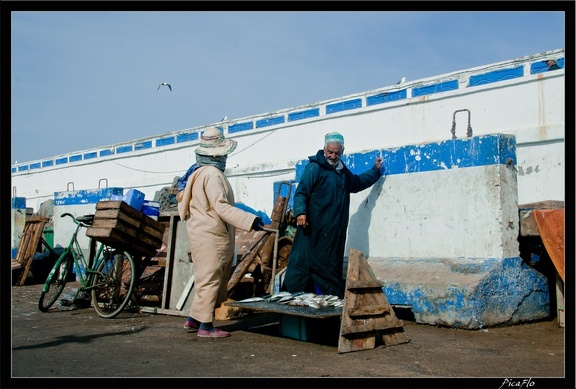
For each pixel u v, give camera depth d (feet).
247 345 17.10
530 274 20.30
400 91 34.19
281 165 40.88
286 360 15.19
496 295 19.25
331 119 38.19
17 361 15.48
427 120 32.78
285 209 25.94
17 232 47.88
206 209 18.53
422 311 19.92
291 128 41.04
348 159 24.81
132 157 56.34
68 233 43.78
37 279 42.57
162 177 52.42
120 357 15.80
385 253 23.03
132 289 23.32
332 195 21.11
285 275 21.77
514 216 20.24
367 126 35.96
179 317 22.85
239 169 44.21
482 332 18.44
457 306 18.98
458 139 20.94
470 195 20.45
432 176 21.63
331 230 20.97
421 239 21.83
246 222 17.83
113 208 23.39
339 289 21.15
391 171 23.04
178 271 23.88
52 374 14.11
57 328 20.88
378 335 16.78
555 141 26.84
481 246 20.08
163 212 25.04
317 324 17.94
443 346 16.65
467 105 30.83
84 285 24.94
